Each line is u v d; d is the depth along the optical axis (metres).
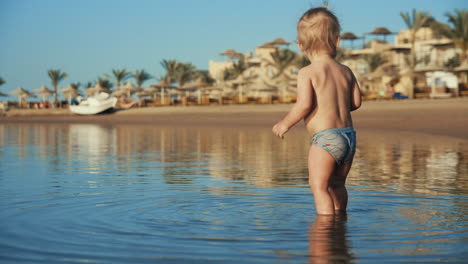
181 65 88.31
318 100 3.82
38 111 64.88
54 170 7.48
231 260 2.65
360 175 6.55
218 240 3.08
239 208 4.20
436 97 45.22
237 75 79.19
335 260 2.64
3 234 3.25
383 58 64.50
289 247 2.90
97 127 29.75
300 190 5.26
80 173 7.05
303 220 3.67
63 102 79.00
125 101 64.88
